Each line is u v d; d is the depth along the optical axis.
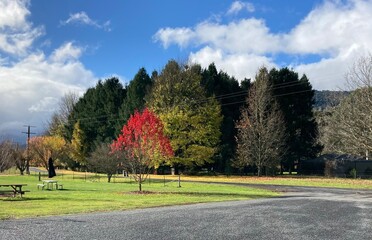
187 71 52.84
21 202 17.78
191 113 49.47
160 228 10.48
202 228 10.52
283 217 12.86
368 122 37.03
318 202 18.45
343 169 46.31
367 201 19.23
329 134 51.56
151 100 52.19
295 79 55.34
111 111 67.00
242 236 9.41
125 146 25.16
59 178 46.16
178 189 27.75
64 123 81.94
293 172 58.97
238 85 59.75
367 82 38.75
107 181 39.44
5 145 46.81
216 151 50.62
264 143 46.94
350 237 9.41
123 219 12.25
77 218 12.47
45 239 8.91
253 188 29.86
